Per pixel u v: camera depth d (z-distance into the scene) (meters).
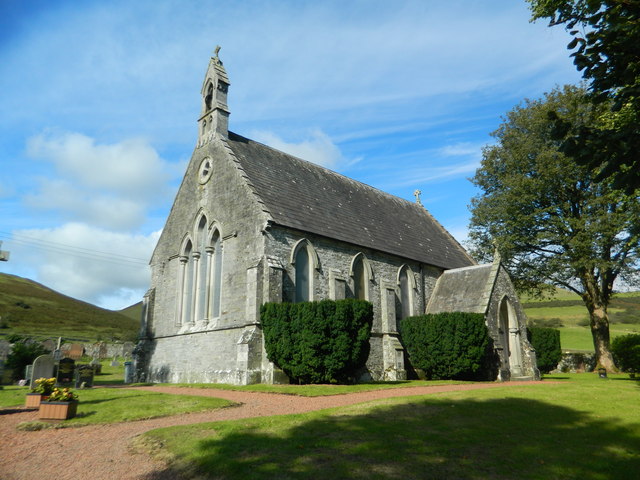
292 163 31.92
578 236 34.50
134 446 10.12
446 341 25.98
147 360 29.98
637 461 8.67
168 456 9.12
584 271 38.00
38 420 12.85
